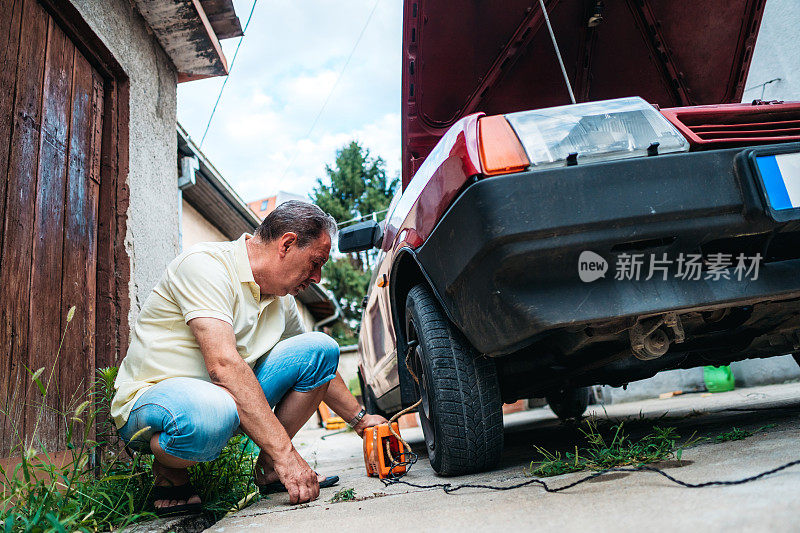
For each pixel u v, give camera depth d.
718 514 0.83
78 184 2.56
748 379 5.75
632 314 1.38
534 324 1.39
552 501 1.13
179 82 4.16
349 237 2.79
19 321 1.99
